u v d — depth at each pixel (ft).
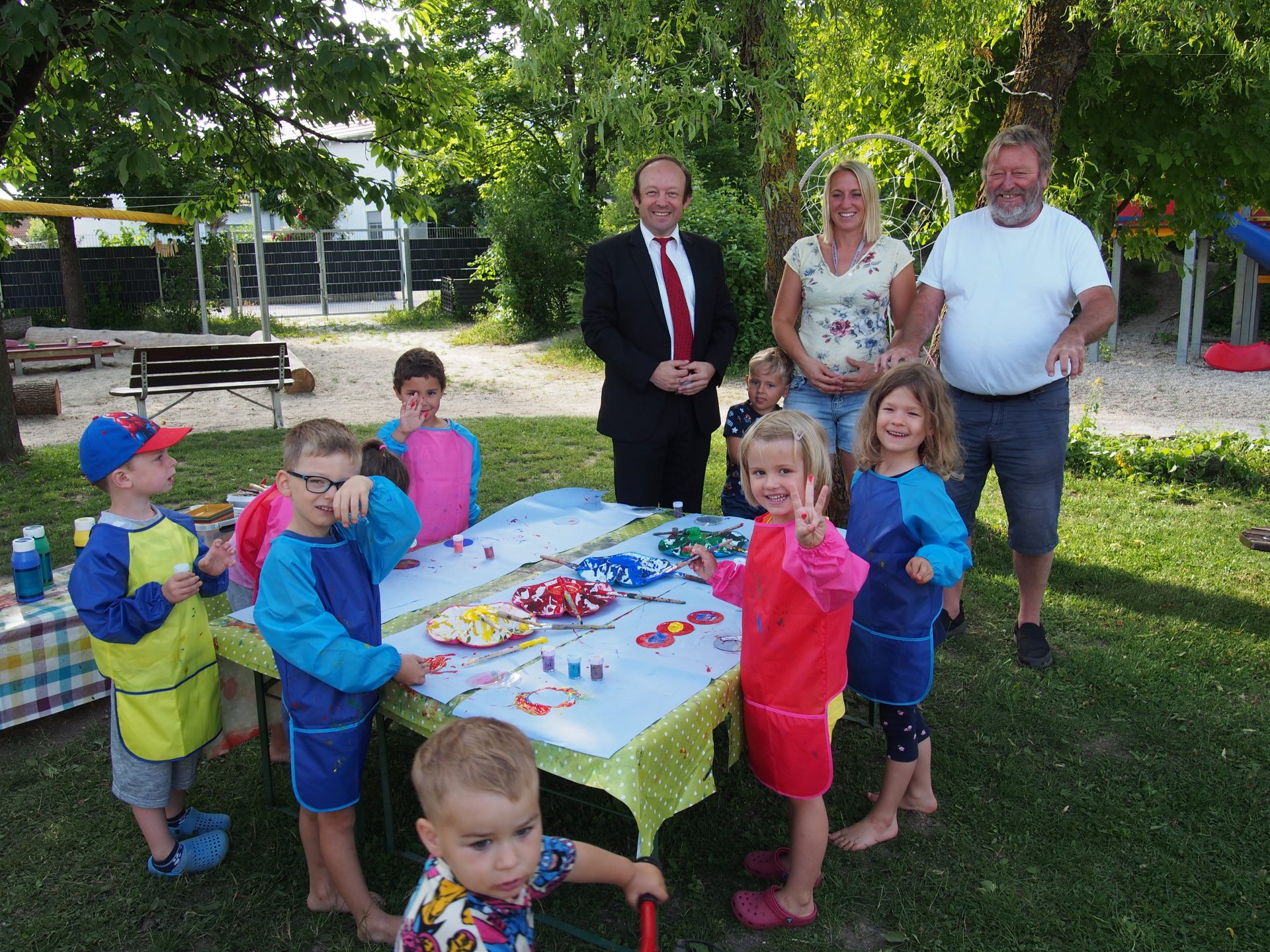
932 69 18.35
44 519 20.13
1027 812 9.86
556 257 55.31
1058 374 12.23
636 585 10.41
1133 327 54.34
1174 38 19.72
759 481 7.80
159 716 8.43
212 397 37.37
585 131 14.55
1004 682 12.67
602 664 8.09
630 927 8.25
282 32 22.40
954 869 9.00
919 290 13.15
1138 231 24.85
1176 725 11.59
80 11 18.89
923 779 9.82
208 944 8.15
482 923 5.08
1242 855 9.14
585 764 6.82
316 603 7.39
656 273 14.02
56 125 18.71
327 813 7.68
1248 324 45.32
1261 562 17.30
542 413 33.99
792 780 7.83
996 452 13.08
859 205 13.62
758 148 15.84
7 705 11.33
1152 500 21.91
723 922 8.29
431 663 8.48
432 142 29.76
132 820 9.82
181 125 18.48
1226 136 20.57
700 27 14.46
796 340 14.52
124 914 8.47
